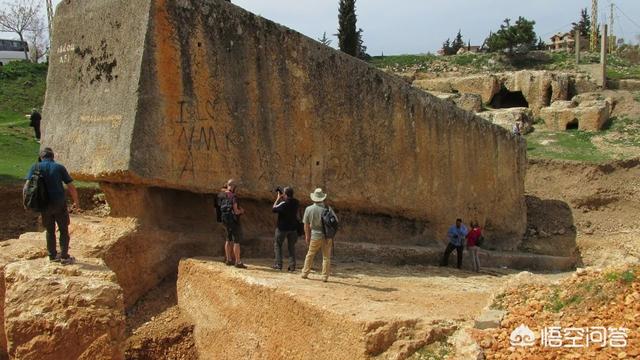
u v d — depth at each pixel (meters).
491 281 13.08
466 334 7.13
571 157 26.20
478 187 18.72
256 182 11.85
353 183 14.00
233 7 11.43
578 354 6.29
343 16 44.94
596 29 51.69
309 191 12.92
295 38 12.54
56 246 9.74
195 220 11.70
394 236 15.88
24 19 44.56
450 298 9.76
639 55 47.56
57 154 11.52
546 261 19.02
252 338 8.71
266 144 12.04
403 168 15.45
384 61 46.69
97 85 10.96
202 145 10.95
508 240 20.64
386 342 7.15
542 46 56.03
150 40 10.21
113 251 10.08
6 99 28.19
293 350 8.00
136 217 10.73
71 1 11.78
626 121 31.02
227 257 10.20
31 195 8.73
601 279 7.62
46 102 12.07
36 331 8.03
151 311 10.23
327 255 9.85
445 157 17.05
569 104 32.16
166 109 10.42
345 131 13.77
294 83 12.55
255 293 8.81
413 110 15.76
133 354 9.34
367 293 9.27
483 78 35.88
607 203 23.75
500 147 19.94
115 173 10.22
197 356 9.59
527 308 7.64
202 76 10.94
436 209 16.67
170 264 10.90
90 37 11.23
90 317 8.02
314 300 8.04
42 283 8.31
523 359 6.45
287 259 12.14
